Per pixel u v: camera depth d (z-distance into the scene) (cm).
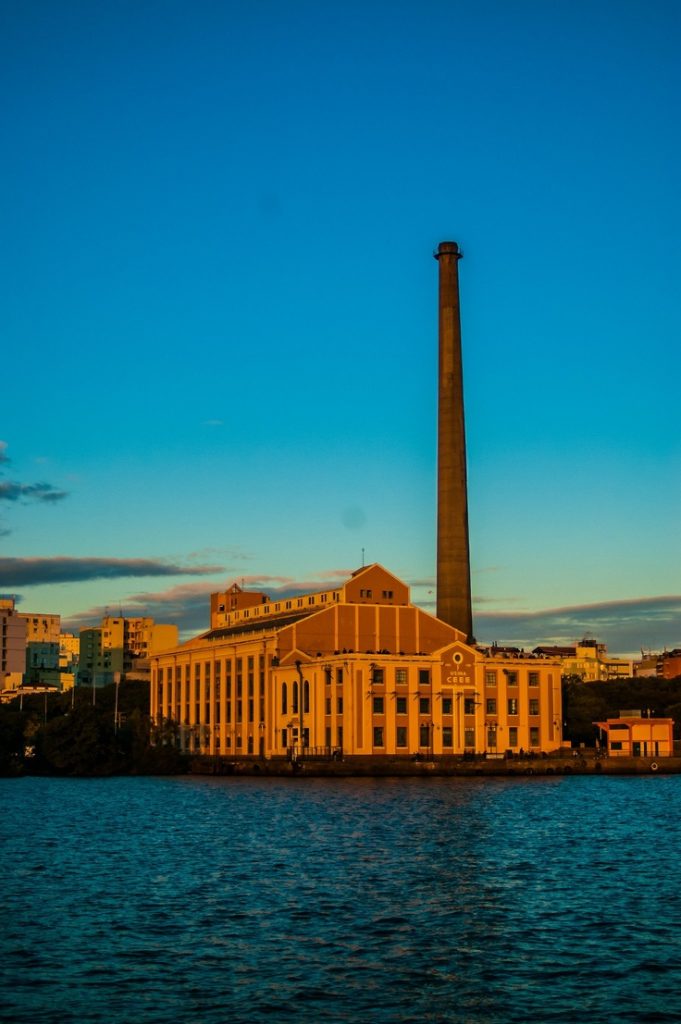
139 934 6141
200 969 5459
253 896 7225
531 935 6122
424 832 10675
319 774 19775
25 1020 4747
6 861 8894
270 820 11988
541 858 8894
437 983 5262
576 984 5247
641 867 8450
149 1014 4825
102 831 11062
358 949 5828
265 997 5050
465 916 6569
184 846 9800
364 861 8738
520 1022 4766
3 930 6234
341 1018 4800
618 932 6188
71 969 5462
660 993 5116
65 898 7200
